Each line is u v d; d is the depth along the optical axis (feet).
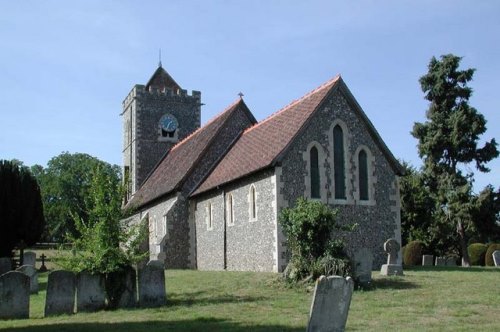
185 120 156.97
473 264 136.46
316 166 81.82
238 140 110.11
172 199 111.55
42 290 73.67
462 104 130.41
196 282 68.90
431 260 116.47
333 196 82.07
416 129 133.49
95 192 55.88
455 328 37.73
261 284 62.54
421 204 143.74
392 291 56.59
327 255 59.72
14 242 110.73
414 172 148.46
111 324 43.04
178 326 40.70
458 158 130.31
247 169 86.53
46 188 233.55
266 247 80.07
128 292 53.31
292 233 61.62
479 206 123.54
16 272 49.06
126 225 57.21
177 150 142.92
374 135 86.22
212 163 110.73
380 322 40.50
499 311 44.91
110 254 53.26
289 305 49.21
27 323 45.21
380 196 85.25
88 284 52.24
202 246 103.86
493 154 127.75
